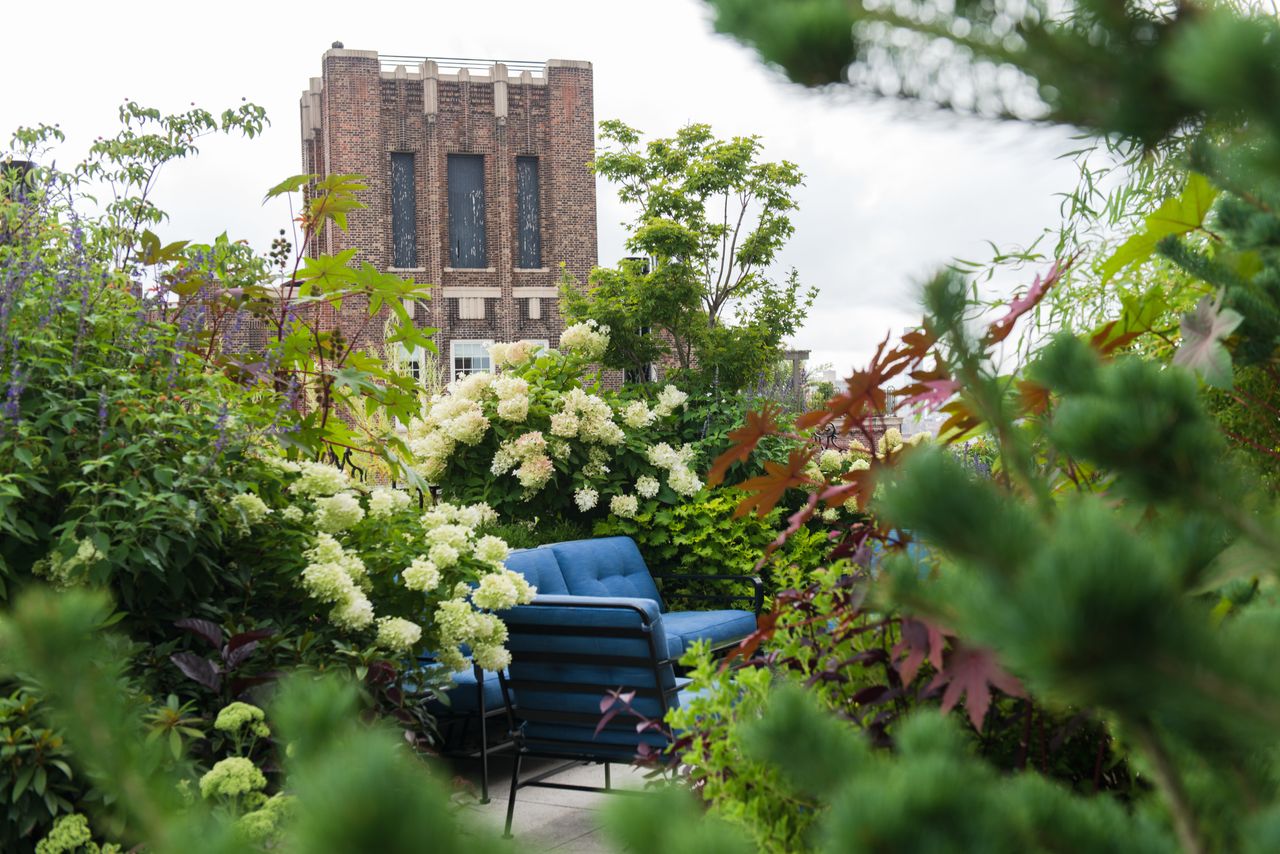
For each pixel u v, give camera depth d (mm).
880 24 904
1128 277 2324
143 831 886
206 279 4145
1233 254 1643
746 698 1708
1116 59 862
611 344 12180
